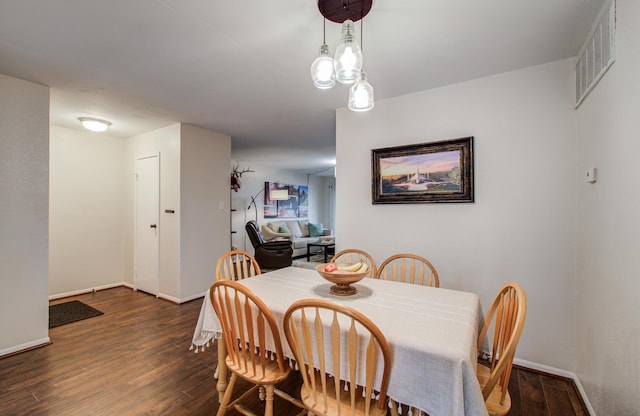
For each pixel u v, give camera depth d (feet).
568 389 6.30
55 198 12.43
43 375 6.78
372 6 4.87
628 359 4.13
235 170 21.42
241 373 4.67
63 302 12.02
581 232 6.22
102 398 5.98
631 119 4.06
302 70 7.26
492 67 7.09
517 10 5.00
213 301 4.79
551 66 6.84
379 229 9.24
